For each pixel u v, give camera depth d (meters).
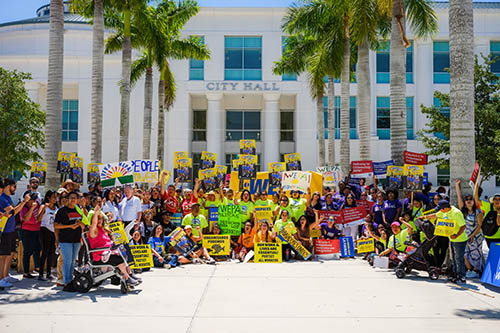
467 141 9.70
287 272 9.67
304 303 6.87
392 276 9.18
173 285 8.27
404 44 13.87
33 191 9.51
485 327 5.64
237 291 7.73
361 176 14.23
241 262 11.16
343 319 6.00
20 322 5.84
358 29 15.12
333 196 13.05
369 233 11.18
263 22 32.97
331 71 21.12
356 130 32.78
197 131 34.66
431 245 8.88
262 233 11.39
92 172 15.16
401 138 14.07
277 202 12.86
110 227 8.84
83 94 32.66
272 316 6.15
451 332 5.44
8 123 23.16
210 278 8.97
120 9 18.66
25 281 8.62
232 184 14.56
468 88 9.78
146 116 22.75
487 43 32.47
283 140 34.53
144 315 6.20
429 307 6.64
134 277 8.07
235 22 32.97
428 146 22.69
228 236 11.34
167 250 10.96
